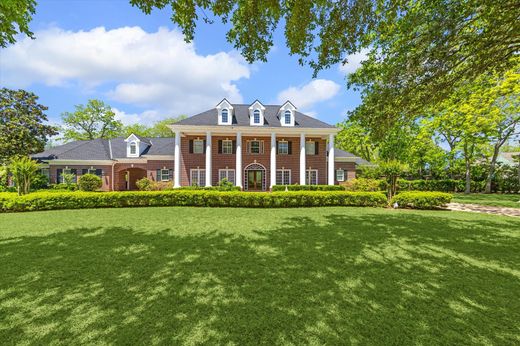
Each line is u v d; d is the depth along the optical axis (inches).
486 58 217.0
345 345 97.6
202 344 98.0
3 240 249.0
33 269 173.8
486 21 201.6
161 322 112.4
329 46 204.8
